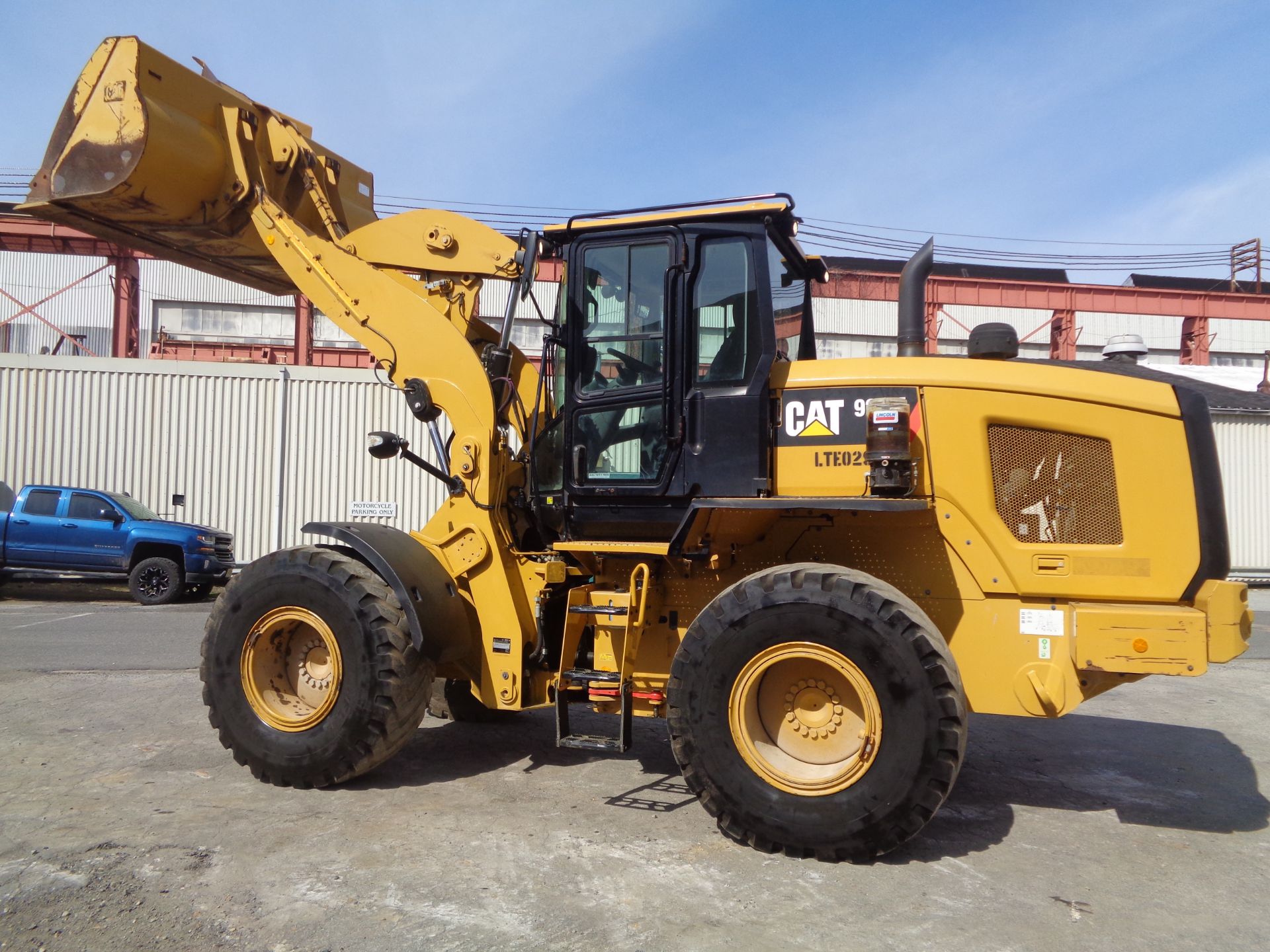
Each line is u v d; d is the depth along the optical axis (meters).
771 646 3.75
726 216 4.41
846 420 4.29
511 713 6.26
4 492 16.30
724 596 3.89
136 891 3.23
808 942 2.96
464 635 4.65
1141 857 3.86
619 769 4.97
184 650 8.93
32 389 16.45
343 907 3.14
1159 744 5.89
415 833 3.88
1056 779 5.06
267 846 3.69
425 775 4.80
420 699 4.53
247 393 16.86
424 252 5.29
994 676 4.09
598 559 4.68
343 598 4.43
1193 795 4.78
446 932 2.96
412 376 4.93
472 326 5.56
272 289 6.37
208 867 3.46
